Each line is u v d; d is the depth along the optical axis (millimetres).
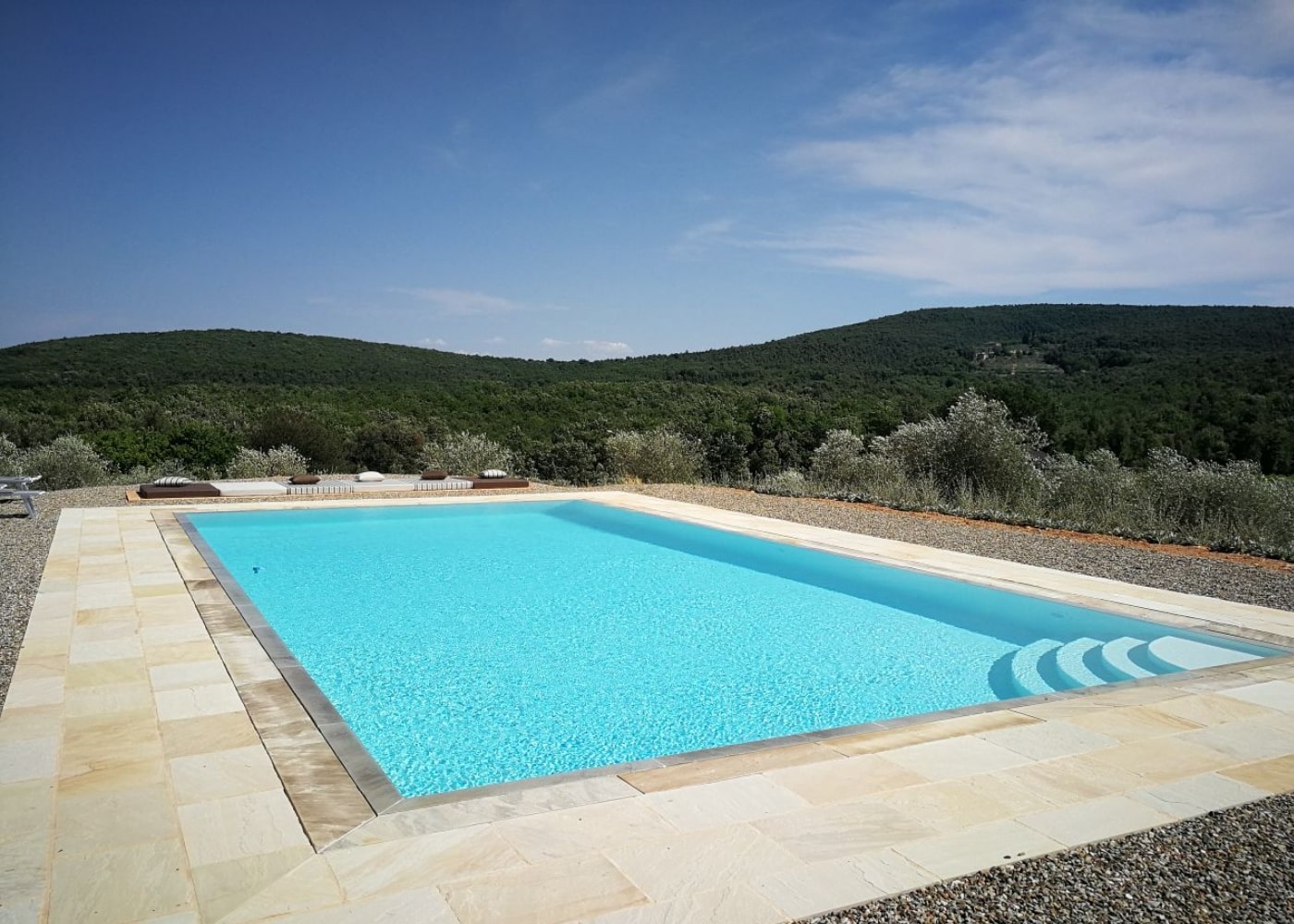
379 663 5277
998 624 6344
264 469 16562
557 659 5422
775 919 2104
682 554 8867
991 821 2676
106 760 3100
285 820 2646
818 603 6902
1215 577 6941
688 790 2906
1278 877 2340
